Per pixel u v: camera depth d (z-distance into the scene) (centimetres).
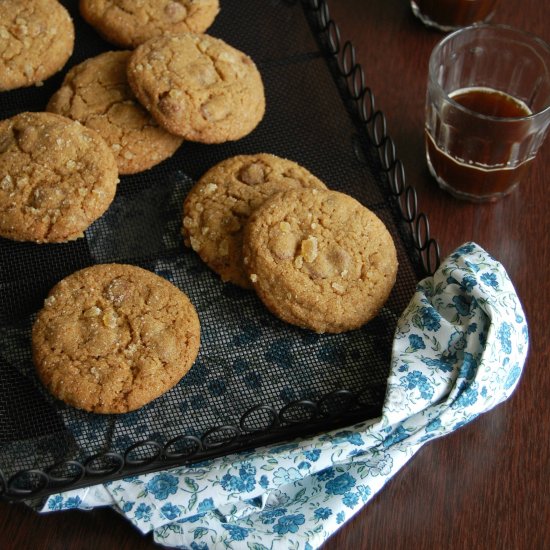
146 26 77
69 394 66
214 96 73
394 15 82
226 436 67
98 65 75
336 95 78
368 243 69
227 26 81
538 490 67
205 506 64
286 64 79
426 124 74
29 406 67
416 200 73
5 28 76
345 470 66
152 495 65
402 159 77
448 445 68
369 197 74
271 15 81
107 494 65
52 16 77
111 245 72
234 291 71
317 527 64
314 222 69
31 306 70
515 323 67
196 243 71
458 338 66
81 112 74
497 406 69
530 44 75
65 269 71
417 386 65
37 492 64
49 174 70
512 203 75
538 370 70
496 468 67
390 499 67
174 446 66
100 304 68
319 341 69
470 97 75
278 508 65
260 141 76
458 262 68
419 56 81
